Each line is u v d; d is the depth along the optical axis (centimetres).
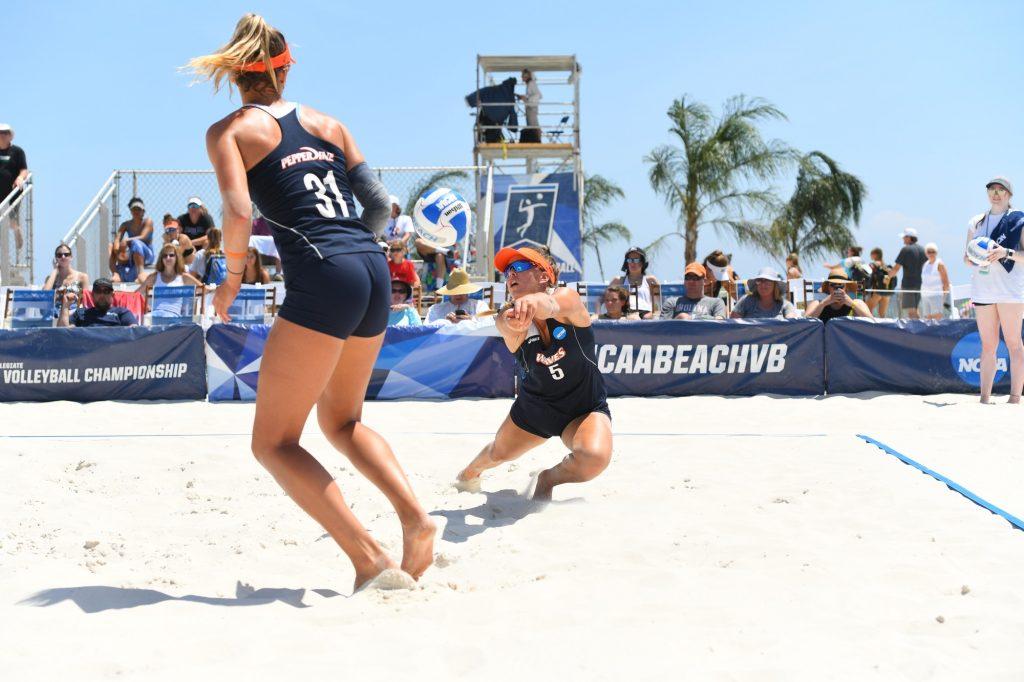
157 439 639
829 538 386
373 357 327
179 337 912
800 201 2431
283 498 474
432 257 1370
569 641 262
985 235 847
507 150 1700
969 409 799
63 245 1277
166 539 398
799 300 1440
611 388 904
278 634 268
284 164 313
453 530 410
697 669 244
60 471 539
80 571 347
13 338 910
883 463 545
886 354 909
